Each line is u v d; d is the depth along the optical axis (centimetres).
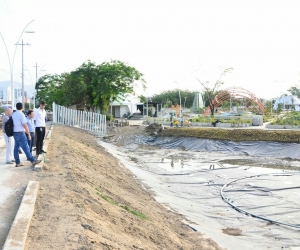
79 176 1075
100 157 1936
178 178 1769
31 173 1037
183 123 3691
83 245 551
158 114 6169
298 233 995
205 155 2536
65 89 4225
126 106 6612
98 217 748
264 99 8094
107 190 1091
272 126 3150
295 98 7131
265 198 1349
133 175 1739
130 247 632
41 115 1298
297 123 3081
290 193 1413
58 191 845
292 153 2361
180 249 784
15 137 1098
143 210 1037
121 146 3008
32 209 679
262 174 1811
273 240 951
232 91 5225
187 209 1233
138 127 3603
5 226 632
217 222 1109
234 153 2572
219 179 1720
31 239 568
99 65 4125
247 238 966
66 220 653
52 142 1811
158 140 3131
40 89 5872
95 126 3388
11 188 874
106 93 3947
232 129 2889
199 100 6744
